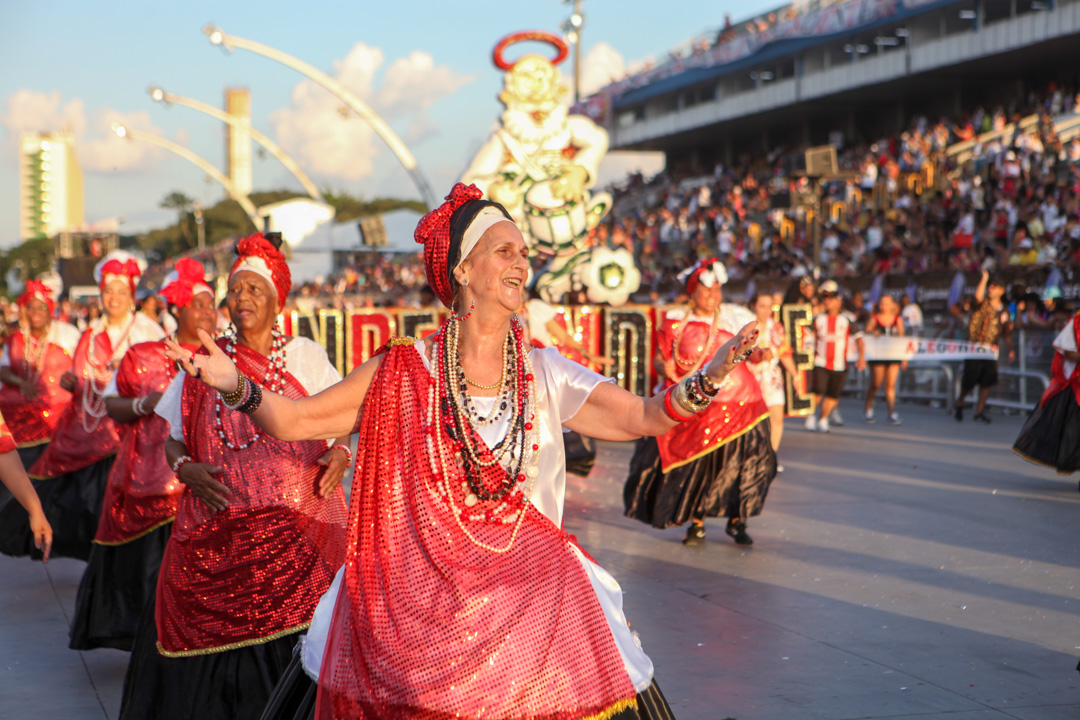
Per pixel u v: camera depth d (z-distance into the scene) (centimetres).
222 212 10906
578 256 1388
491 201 295
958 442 1358
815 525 845
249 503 391
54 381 848
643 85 5109
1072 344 972
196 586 389
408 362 287
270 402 284
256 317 414
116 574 506
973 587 643
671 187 4644
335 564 400
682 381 284
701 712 443
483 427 286
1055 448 997
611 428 297
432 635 267
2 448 386
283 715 300
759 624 571
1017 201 2431
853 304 2120
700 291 774
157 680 399
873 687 470
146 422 504
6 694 491
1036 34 3231
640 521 816
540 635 271
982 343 1588
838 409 1866
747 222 3322
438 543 277
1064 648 523
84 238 4509
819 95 4122
